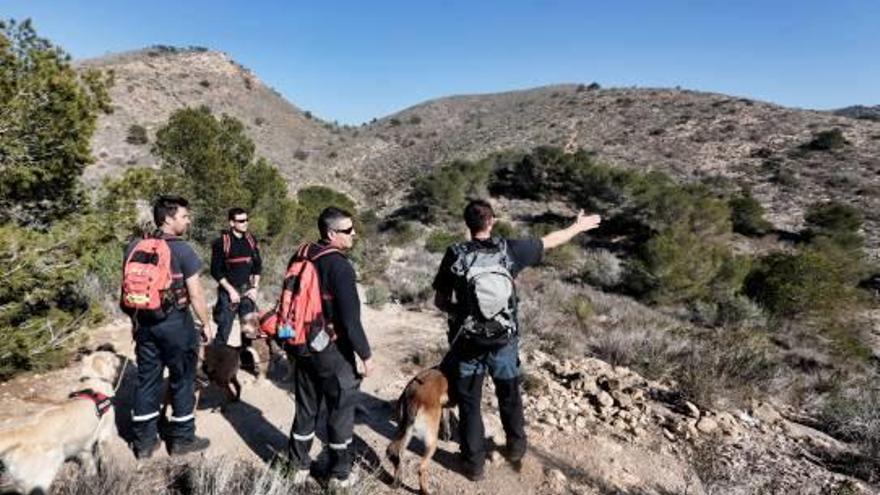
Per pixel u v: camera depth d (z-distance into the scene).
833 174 48.19
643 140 61.12
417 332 9.53
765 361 9.20
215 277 6.04
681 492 4.96
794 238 36.66
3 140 6.46
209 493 3.70
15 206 6.83
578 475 4.87
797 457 6.20
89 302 7.53
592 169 41.84
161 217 4.22
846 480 5.45
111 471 3.79
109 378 5.09
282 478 3.89
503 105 102.62
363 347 3.86
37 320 5.82
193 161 15.73
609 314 14.84
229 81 84.19
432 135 85.69
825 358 14.05
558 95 97.88
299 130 83.12
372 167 71.75
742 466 5.62
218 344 5.41
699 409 6.98
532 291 16.05
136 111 63.25
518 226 39.81
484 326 4.09
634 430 5.96
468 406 4.35
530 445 5.25
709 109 68.75
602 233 36.62
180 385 4.37
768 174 49.41
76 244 6.28
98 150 48.19
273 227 19.12
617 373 8.02
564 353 8.74
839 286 19.03
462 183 46.16
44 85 6.62
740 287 21.28
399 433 4.17
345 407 3.97
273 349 6.68
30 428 3.53
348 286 3.80
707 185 47.03
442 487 4.36
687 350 9.05
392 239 33.66
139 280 4.02
